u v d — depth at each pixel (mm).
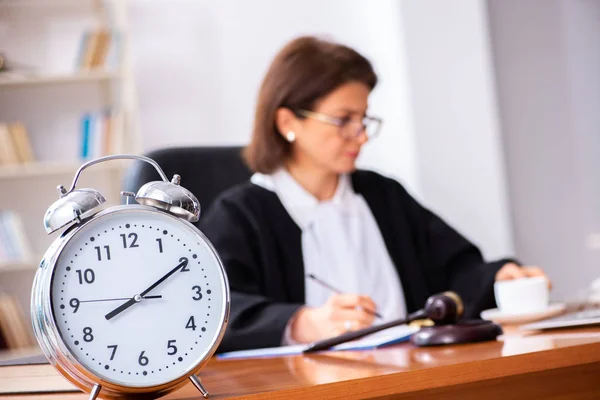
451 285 2322
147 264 955
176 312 956
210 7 4469
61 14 4484
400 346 1432
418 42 4109
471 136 4141
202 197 2338
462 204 4121
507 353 1104
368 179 2479
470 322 1383
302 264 2215
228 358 1552
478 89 4156
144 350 933
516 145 4418
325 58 2232
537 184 4441
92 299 926
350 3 4445
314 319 1690
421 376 1017
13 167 4234
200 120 4469
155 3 4445
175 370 938
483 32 4176
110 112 4344
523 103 4449
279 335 1689
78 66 4293
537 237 4414
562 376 1205
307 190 2338
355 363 1199
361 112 2254
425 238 2467
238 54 4477
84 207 938
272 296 2146
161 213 971
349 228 2342
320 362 1269
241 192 2254
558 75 4512
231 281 2057
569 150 4508
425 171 4082
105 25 4500
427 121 4098
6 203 4457
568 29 4547
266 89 2285
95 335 919
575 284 4477
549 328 1445
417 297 2354
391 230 2414
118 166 4332
